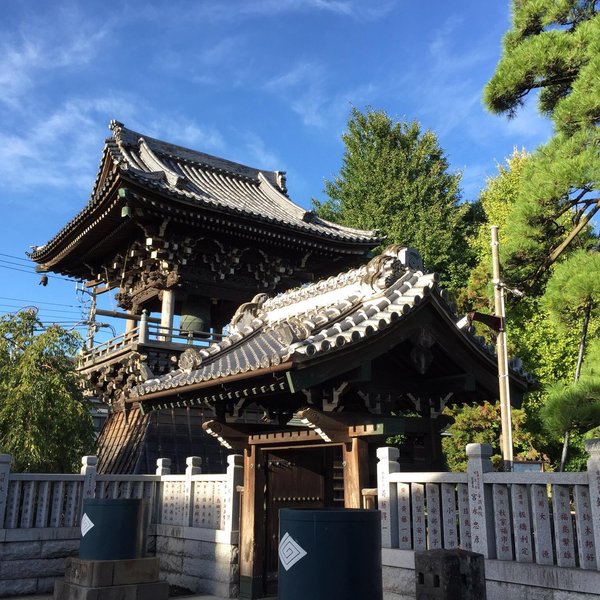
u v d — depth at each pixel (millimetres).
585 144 12500
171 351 17359
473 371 7973
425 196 30578
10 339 12891
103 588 7582
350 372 7191
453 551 4051
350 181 31797
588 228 14719
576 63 14125
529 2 15672
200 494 10797
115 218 17375
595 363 11391
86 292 20938
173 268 18281
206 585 9844
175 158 22312
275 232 18719
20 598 9703
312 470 9469
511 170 30672
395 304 7535
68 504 10898
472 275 22109
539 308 21891
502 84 14922
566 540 5387
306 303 9492
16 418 11758
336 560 3938
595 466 5160
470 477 6215
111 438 18000
